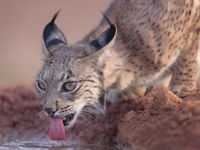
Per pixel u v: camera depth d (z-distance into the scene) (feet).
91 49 45.32
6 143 50.19
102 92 46.11
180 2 49.55
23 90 60.44
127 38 48.83
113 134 47.03
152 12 49.29
